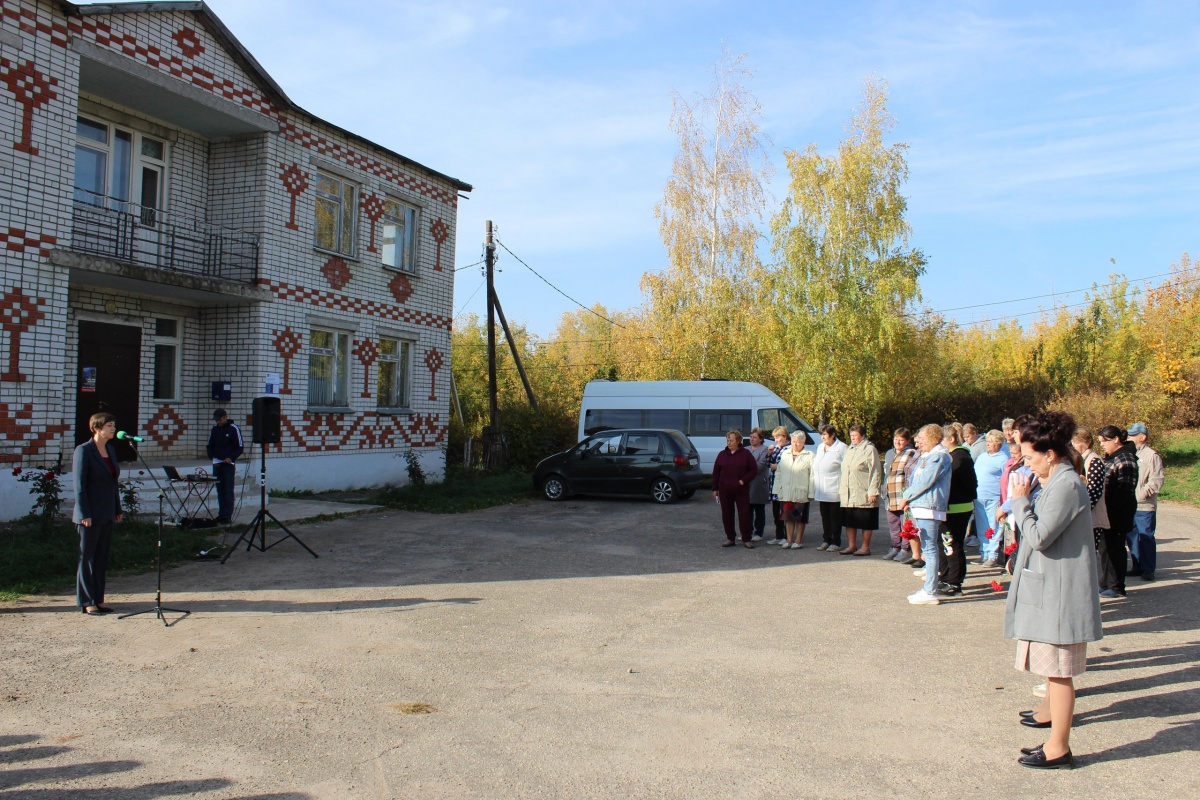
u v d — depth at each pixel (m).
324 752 4.61
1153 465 9.88
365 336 19.05
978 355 52.41
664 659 6.43
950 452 9.05
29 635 6.88
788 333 29.58
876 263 28.95
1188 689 5.80
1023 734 4.97
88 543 7.57
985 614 8.04
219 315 16.42
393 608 7.98
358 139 18.58
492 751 4.64
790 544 12.18
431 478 21.19
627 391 22.09
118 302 14.84
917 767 4.49
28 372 11.78
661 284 33.41
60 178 12.25
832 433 12.03
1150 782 4.32
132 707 5.27
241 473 15.68
